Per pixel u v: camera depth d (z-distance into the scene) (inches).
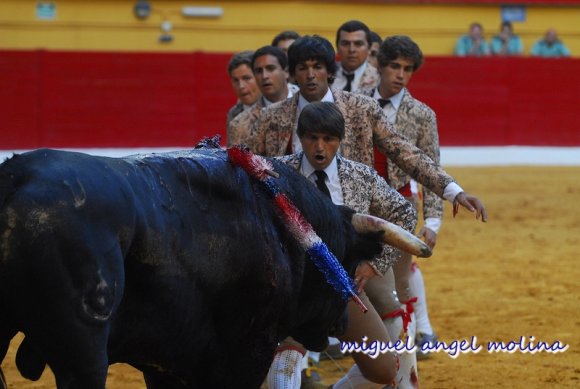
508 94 1501.0
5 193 227.0
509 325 575.2
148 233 247.8
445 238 882.1
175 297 258.4
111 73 1440.7
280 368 349.4
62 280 227.0
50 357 234.1
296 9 1588.3
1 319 238.7
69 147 1433.3
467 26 1620.3
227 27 1574.8
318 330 324.2
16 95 1419.8
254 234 280.1
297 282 295.9
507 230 919.7
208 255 267.1
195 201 266.7
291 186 301.3
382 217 357.4
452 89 1489.9
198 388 287.3
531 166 1409.9
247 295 282.7
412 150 380.5
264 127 386.6
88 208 232.7
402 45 438.9
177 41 1566.2
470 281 701.3
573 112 1513.3
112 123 1443.2
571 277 715.4
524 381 466.3
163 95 1453.0
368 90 458.6
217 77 1462.8
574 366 492.4
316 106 340.2
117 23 1551.4
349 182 350.9
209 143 306.2
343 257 317.7
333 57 379.6
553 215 999.6
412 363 383.6
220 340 283.4
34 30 1536.7
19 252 225.0
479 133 1497.3
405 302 432.1
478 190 1158.3
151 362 269.9
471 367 490.3
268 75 475.8
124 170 251.0
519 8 1628.9
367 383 364.5
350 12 1599.4
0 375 245.0
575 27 1646.2
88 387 232.1
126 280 248.2
